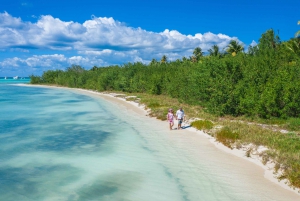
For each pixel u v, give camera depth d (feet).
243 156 42.29
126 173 36.65
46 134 60.90
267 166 37.40
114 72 206.49
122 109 102.22
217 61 85.56
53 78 357.82
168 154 44.52
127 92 179.83
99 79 213.25
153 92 142.31
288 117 63.87
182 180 33.86
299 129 55.16
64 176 36.06
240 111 72.84
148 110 93.86
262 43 139.44
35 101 138.51
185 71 116.06
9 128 67.82
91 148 49.14
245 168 37.40
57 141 54.60
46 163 41.29
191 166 38.65
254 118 68.44
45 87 307.37
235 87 75.92
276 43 140.36
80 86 270.87
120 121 76.64
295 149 40.63
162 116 77.87
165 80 137.59
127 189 31.71
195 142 51.47
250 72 79.00
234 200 28.40
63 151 47.47
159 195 29.94
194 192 30.48
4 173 37.40
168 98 122.01
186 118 72.43
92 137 57.57
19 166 40.09
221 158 41.81
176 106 91.04
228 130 52.24
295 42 112.88
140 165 39.68
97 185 33.01
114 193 30.76
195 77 93.86
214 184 32.42
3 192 31.53
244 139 47.29
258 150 42.45
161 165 39.42
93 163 40.93
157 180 34.04
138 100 123.34
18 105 119.44
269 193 29.84
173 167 38.50
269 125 61.11
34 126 70.44
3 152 47.01
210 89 78.23
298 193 29.68
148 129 64.39
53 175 36.47
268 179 33.58
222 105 72.79
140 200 28.91
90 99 149.38
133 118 81.15
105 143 52.49
